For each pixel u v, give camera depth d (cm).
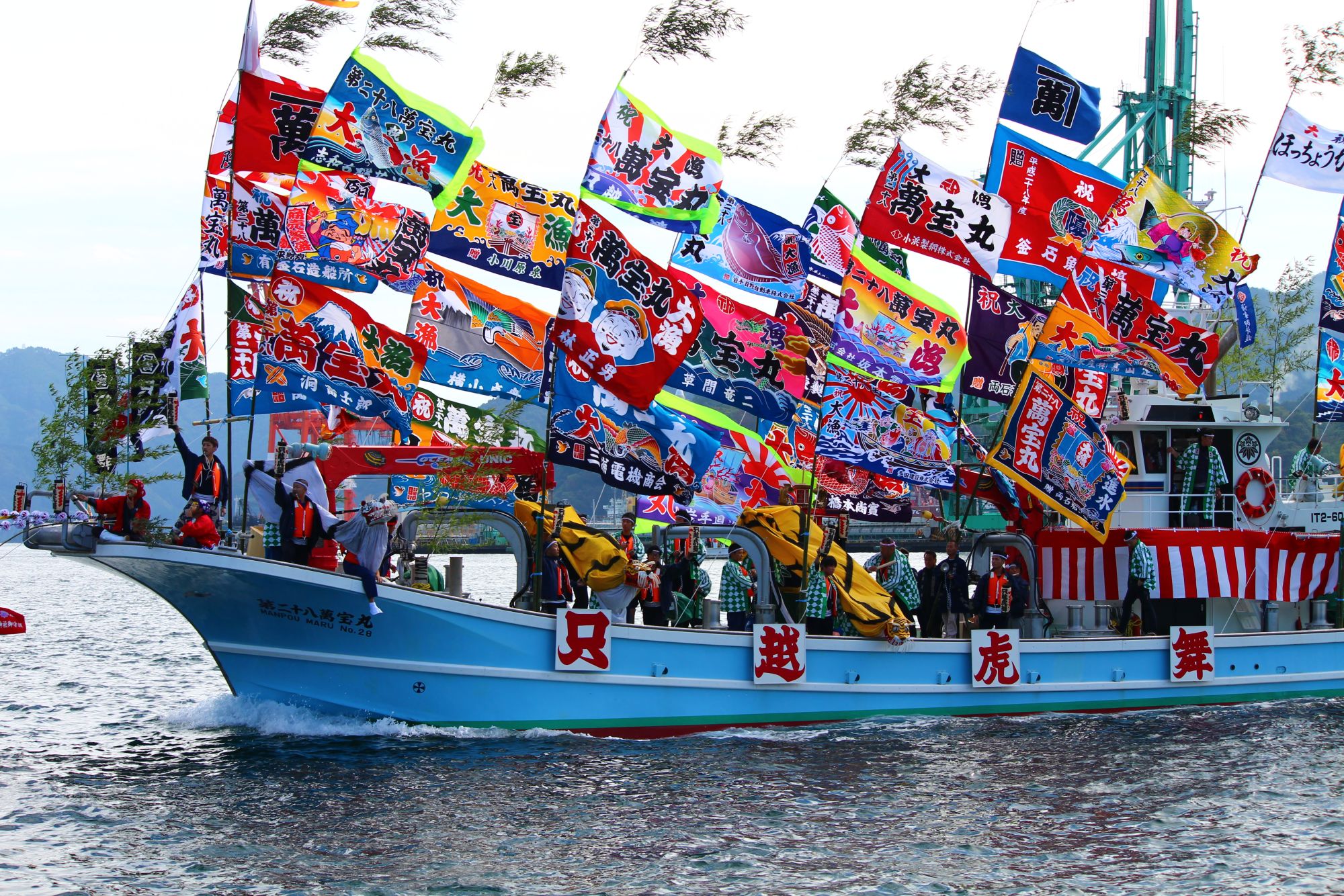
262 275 2058
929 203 2294
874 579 2255
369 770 1811
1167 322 2341
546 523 2061
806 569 2127
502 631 1978
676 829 1576
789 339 2311
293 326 2097
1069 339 2272
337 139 2020
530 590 2067
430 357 2250
